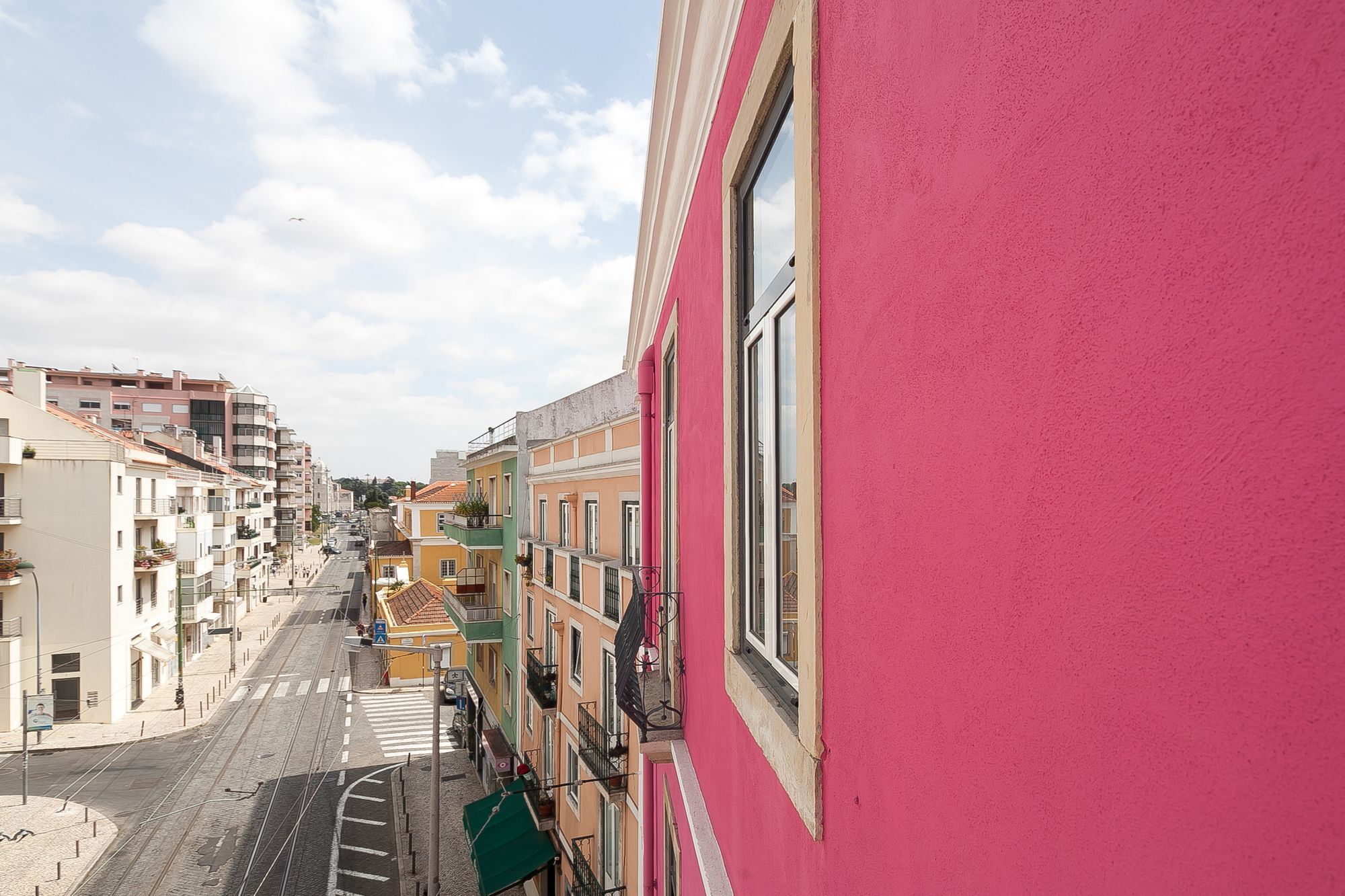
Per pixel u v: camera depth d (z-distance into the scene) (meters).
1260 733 0.52
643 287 6.60
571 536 14.35
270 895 15.72
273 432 83.25
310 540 116.69
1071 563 0.77
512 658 19.91
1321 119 0.46
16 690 27.06
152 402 74.06
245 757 24.89
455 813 20.39
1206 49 0.57
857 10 1.45
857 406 1.46
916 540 1.18
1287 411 0.49
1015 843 0.89
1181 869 0.61
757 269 2.68
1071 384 0.77
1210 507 0.57
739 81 2.64
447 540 40.44
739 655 2.80
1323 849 0.46
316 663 40.34
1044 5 0.81
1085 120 0.74
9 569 26.86
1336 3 0.45
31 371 29.05
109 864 16.94
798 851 1.94
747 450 2.76
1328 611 0.46
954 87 1.04
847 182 1.51
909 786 1.21
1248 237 0.53
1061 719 0.79
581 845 12.45
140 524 32.94
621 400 16.25
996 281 0.92
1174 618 0.62
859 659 1.46
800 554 1.86
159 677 34.16
